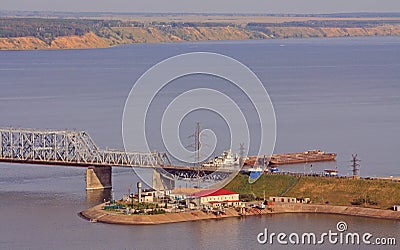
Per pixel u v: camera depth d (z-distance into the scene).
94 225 176.75
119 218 179.62
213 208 186.75
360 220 182.12
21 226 175.75
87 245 162.50
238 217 184.25
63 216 184.00
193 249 159.88
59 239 166.00
